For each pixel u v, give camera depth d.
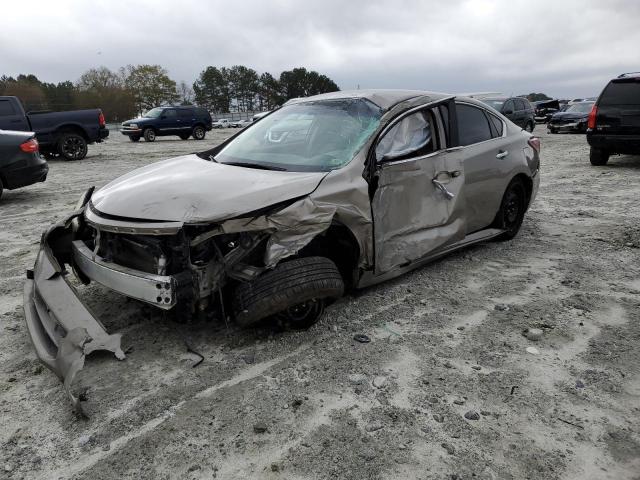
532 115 23.11
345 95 4.58
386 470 2.39
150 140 26.48
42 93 74.06
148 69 88.38
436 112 4.53
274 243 3.18
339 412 2.80
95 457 2.49
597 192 8.77
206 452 2.51
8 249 5.85
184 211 3.10
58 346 3.07
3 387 3.06
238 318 3.26
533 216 7.15
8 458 2.48
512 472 2.39
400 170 3.99
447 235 4.50
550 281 4.67
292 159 3.97
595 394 2.97
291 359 3.32
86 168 13.88
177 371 3.19
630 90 10.88
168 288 3.04
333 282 3.40
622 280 4.69
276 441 2.58
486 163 4.99
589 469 2.41
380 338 3.60
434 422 2.72
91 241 3.90
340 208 3.49
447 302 4.20
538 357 3.36
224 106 109.44
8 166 8.54
